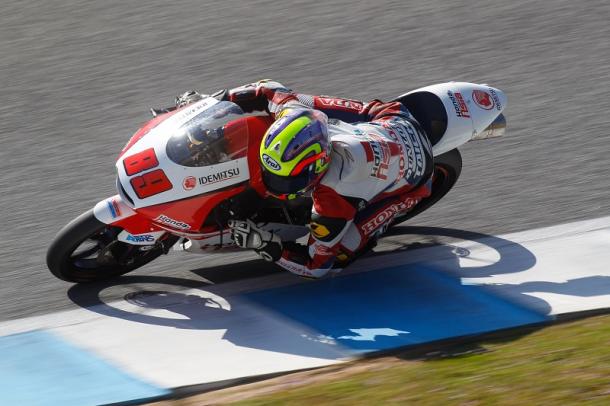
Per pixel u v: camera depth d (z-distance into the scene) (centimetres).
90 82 3266
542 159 2662
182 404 1652
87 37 3638
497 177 2584
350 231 1995
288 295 2061
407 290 2072
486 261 2189
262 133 1939
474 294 2041
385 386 1628
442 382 1623
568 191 2489
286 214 2019
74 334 1914
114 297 2055
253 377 1728
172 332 1912
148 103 3095
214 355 1820
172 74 3306
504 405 1532
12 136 2903
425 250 2253
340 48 3453
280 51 3453
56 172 2673
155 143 1914
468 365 1692
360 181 1902
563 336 1803
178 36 3612
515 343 1798
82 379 1752
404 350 1820
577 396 1542
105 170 2677
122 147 2806
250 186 1917
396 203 2045
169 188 1864
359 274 2153
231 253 2252
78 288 2097
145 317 1973
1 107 3105
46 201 2517
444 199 2492
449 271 2150
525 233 2308
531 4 3747
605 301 1967
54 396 1698
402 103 2244
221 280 2128
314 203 1908
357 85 3167
